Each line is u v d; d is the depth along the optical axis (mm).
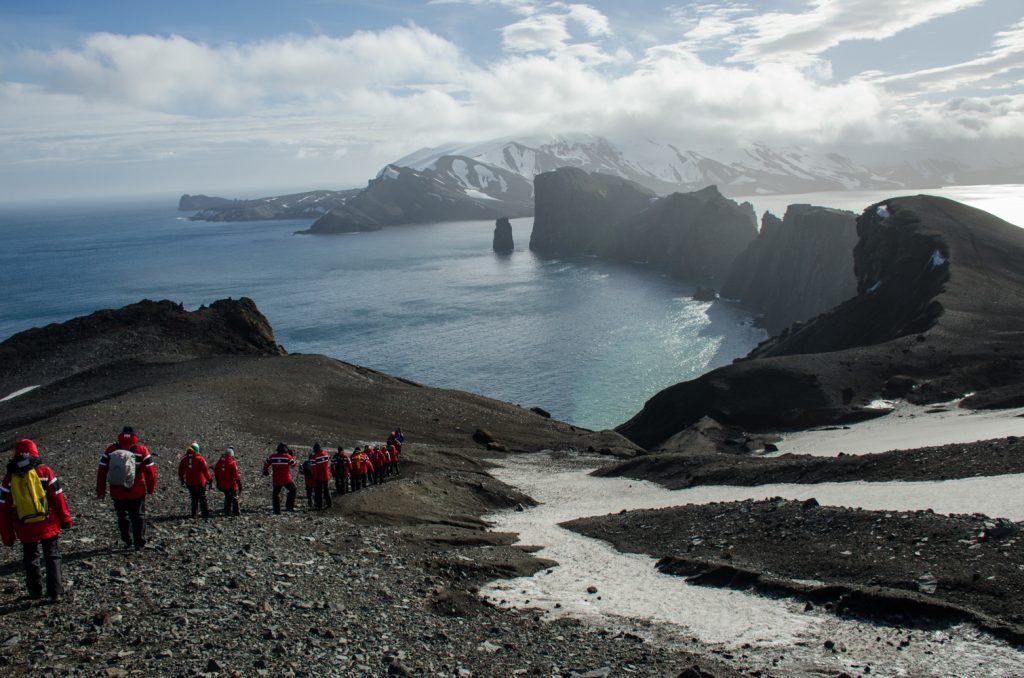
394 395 68250
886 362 78062
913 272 109000
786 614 15578
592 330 171750
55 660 9867
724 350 150000
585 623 15227
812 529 21141
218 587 13992
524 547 23141
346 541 20266
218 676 9812
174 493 26438
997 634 13203
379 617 13766
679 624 15219
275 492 24469
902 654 12977
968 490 24656
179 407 51125
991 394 64125
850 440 57812
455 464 46125
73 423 42750
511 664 12109
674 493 36250
